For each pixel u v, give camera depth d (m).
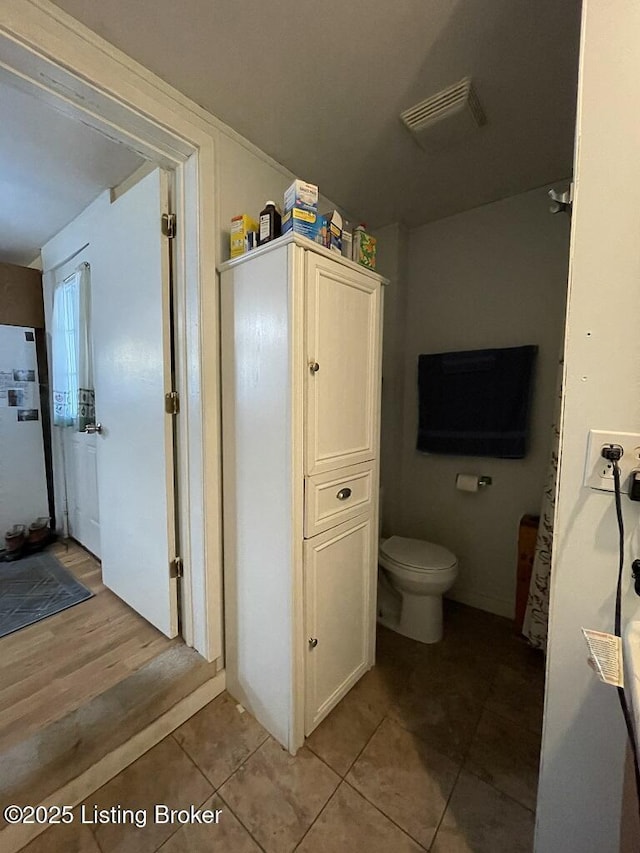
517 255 1.90
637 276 0.67
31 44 0.91
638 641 0.60
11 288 2.62
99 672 1.42
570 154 1.55
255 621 1.34
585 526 0.75
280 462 1.20
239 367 1.33
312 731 1.30
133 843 0.98
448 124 1.37
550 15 0.96
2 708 1.25
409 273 2.25
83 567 2.35
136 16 0.97
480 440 1.98
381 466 2.26
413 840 0.98
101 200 1.87
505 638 1.83
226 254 1.41
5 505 2.60
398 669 1.61
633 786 0.66
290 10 0.96
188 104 1.25
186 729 1.33
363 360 1.43
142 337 1.58
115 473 1.87
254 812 1.05
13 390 2.63
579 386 0.74
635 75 0.65
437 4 0.95
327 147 1.51
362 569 1.52
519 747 1.25
